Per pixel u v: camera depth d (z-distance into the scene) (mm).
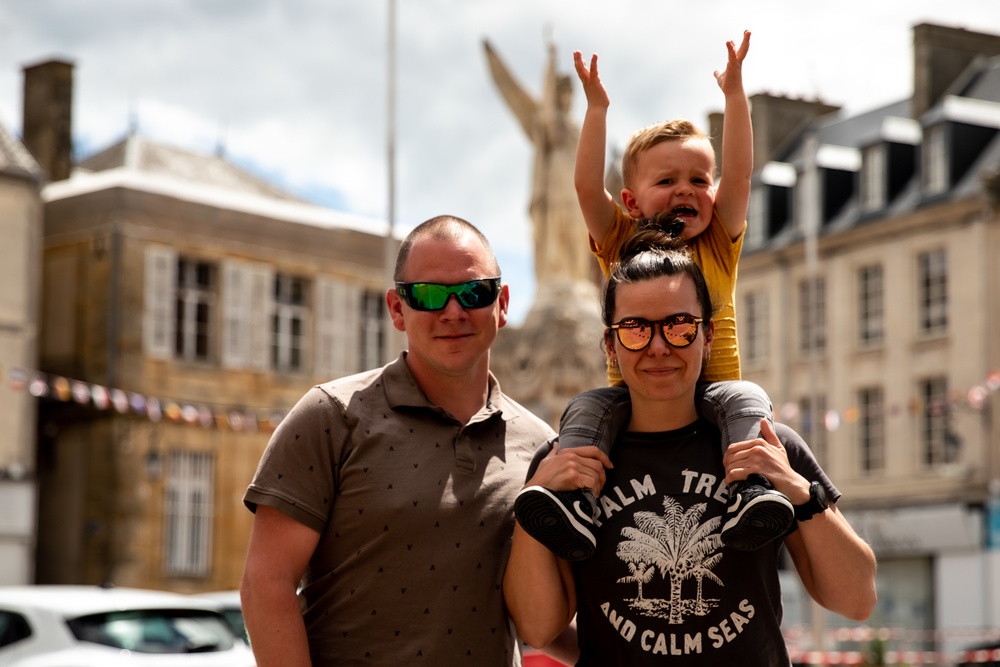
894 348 37500
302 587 4707
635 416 4312
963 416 35125
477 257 4656
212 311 32438
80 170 36719
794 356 40438
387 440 4551
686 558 4113
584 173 4996
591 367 24625
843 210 40156
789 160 44062
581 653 4297
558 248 25453
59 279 31781
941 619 35281
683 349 4195
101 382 30781
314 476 4504
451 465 4562
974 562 34656
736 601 4109
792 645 28562
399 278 4676
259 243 33125
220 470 31922
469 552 4500
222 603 13031
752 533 3992
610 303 4297
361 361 34781
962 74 40000
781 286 40812
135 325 31000
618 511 4184
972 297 35438
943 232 36312
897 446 37125
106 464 30484
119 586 30094
